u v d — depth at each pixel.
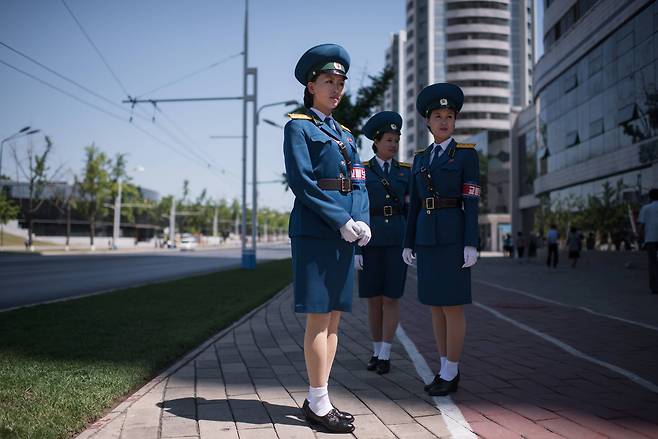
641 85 20.70
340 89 3.17
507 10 88.56
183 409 3.21
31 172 45.25
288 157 2.97
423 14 90.31
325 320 3.00
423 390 3.67
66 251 47.84
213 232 108.94
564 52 27.69
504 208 52.94
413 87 91.75
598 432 2.81
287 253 48.19
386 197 4.34
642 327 6.31
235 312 7.38
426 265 3.69
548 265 22.55
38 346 4.82
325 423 2.87
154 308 7.74
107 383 3.56
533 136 42.50
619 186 22.53
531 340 5.48
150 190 85.38
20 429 2.62
